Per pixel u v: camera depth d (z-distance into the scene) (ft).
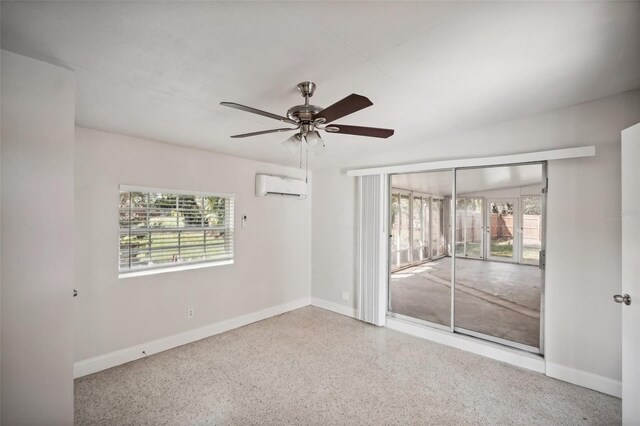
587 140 8.23
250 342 10.87
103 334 8.82
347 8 4.31
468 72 6.38
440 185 11.54
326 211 14.83
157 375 8.59
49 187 5.19
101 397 7.54
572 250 8.45
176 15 4.29
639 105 7.58
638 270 5.43
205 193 11.18
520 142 9.30
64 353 5.34
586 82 7.07
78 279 8.35
